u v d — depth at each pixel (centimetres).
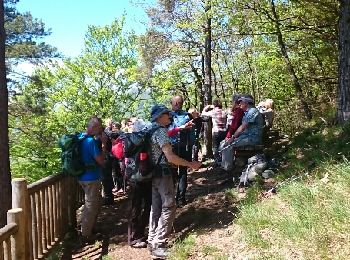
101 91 2162
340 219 411
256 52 1883
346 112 753
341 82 761
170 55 1853
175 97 652
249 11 1191
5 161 715
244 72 2483
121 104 2267
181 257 471
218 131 1048
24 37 2130
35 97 1794
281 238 428
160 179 511
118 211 775
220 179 807
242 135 730
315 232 405
